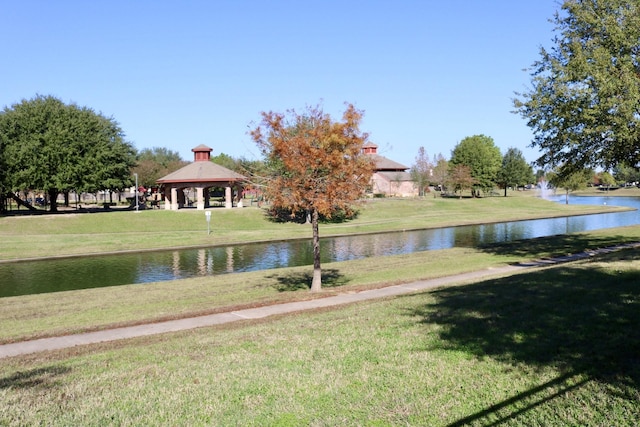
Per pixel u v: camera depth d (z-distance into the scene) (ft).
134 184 237.25
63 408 20.86
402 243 134.31
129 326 45.42
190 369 25.94
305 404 20.53
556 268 55.01
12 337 42.60
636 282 40.50
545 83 80.94
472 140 336.08
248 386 22.81
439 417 18.79
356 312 40.52
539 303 35.58
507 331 28.91
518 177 352.69
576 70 73.72
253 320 44.32
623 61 71.56
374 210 223.30
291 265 100.01
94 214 169.89
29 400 22.00
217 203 251.60
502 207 263.70
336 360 25.91
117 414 20.08
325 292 59.36
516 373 22.39
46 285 81.51
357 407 20.01
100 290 68.13
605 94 68.90
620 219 203.41
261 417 19.52
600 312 31.45
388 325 33.17
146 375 25.39
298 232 157.38
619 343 25.22
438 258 90.17
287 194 59.52
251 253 118.21
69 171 178.70
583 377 21.31
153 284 72.43
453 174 314.14
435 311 36.83
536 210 251.60
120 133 214.90
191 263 103.71
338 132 57.62
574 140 76.69
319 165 58.49
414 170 334.65
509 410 18.94
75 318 50.78
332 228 167.94
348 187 58.39
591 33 78.07
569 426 17.51
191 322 45.75
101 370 27.22
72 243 127.85
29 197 330.95
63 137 181.98
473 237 147.33
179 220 173.58
